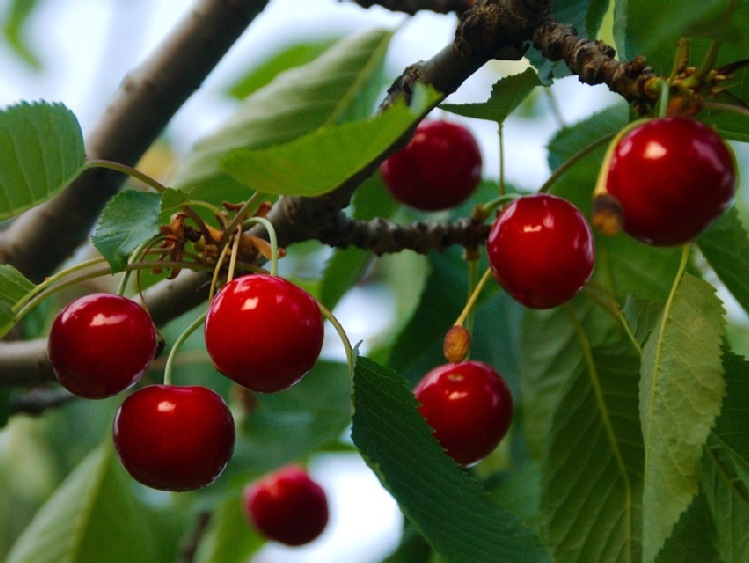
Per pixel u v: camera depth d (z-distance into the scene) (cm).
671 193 43
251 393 59
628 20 45
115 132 55
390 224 51
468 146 54
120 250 45
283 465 57
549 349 53
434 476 45
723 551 47
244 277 45
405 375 56
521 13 46
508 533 45
